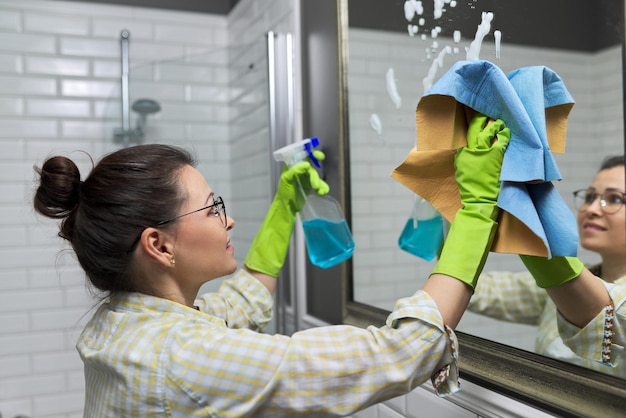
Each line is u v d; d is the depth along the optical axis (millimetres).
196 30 2652
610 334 840
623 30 802
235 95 2232
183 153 1041
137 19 2570
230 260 1040
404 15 1318
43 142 2457
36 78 2447
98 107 2521
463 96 835
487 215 841
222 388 839
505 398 1021
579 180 884
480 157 846
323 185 1290
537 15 948
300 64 1870
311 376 825
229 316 1240
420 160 955
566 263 882
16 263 2438
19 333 2445
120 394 889
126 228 933
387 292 1428
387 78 1390
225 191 2307
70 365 2508
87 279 1089
